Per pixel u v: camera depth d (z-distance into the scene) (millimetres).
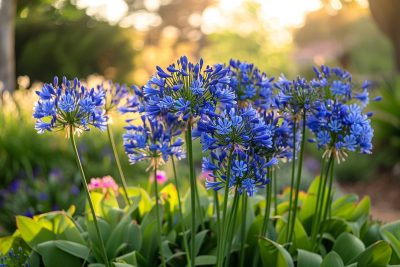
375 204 9477
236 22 23766
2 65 10391
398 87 11484
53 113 2438
